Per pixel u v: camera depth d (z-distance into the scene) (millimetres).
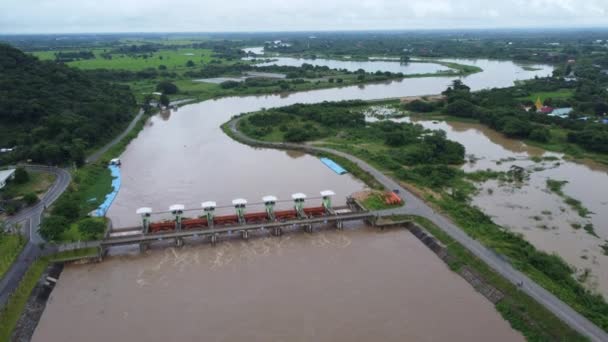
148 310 51469
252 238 69875
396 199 78562
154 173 99188
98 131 117562
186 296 54062
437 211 75062
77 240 64375
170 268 60750
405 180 89688
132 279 58062
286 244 67750
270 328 47969
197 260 62969
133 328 48469
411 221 72625
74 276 58750
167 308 51781
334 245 67188
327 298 53125
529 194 85188
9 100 117938
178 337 46906
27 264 58562
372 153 108250
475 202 81188
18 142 107688
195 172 99938
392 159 104500
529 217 74750
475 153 114750
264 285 56125
